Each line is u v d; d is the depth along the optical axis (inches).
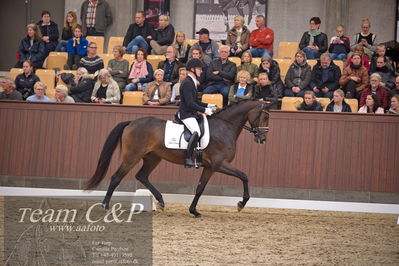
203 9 879.7
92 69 696.4
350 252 344.8
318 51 728.3
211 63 642.8
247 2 874.1
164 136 458.9
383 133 526.9
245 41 727.1
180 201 539.5
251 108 465.7
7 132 557.9
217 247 342.0
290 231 413.1
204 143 454.6
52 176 551.8
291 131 535.8
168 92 616.1
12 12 914.7
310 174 532.1
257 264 302.8
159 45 740.7
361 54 657.6
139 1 905.5
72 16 795.4
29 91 662.5
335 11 848.9
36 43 756.0
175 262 298.4
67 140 552.1
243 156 539.2
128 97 633.6
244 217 474.6
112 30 874.8
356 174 528.1
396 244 375.6
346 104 576.4
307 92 576.7
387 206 523.5
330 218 489.4
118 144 477.1
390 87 645.9
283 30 879.1
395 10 860.6
